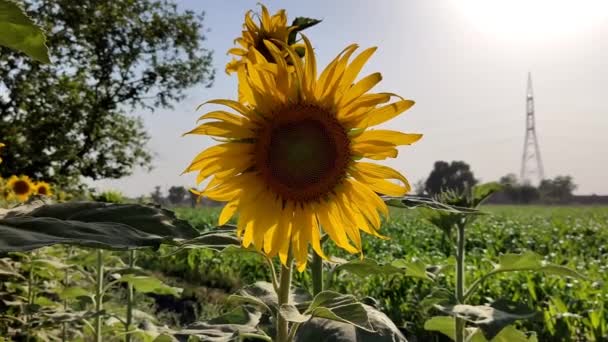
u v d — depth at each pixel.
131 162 29.83
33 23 1.21
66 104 26.91
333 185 2.03
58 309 6.32
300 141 2.00
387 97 1.96
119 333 4.27
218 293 11.37
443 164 111.69
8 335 5.89
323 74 1.99
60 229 1.13
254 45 2.25
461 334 2.91
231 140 2.01
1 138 24.58
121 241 1.15
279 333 1.98
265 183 2.02
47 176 26.06
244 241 1.97
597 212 51.88
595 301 7.16
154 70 29.83
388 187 2.04
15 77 25.38
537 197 111.38
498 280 8.51
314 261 2.61
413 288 8.31
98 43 27.98
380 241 16.17
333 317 1.65
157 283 4.69
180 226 1.30
